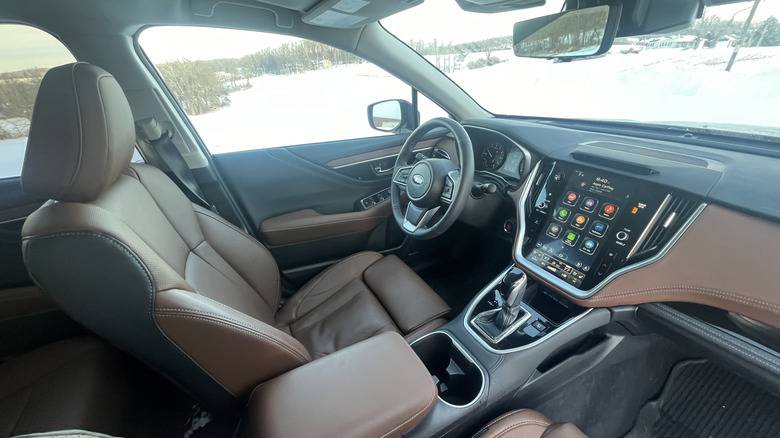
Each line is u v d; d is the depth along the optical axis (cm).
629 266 102
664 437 120
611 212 110
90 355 96
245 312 111
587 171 120
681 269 94
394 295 133
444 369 121
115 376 94
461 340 110
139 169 103
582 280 110
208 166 159
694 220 94
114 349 101
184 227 109
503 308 109
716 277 89
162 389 104
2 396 84
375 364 81
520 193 139
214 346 67
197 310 64
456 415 91
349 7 123
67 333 142
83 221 58
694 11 95
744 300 84
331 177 181
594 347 118
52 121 66
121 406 88
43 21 117
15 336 135
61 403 81
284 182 174
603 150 123
